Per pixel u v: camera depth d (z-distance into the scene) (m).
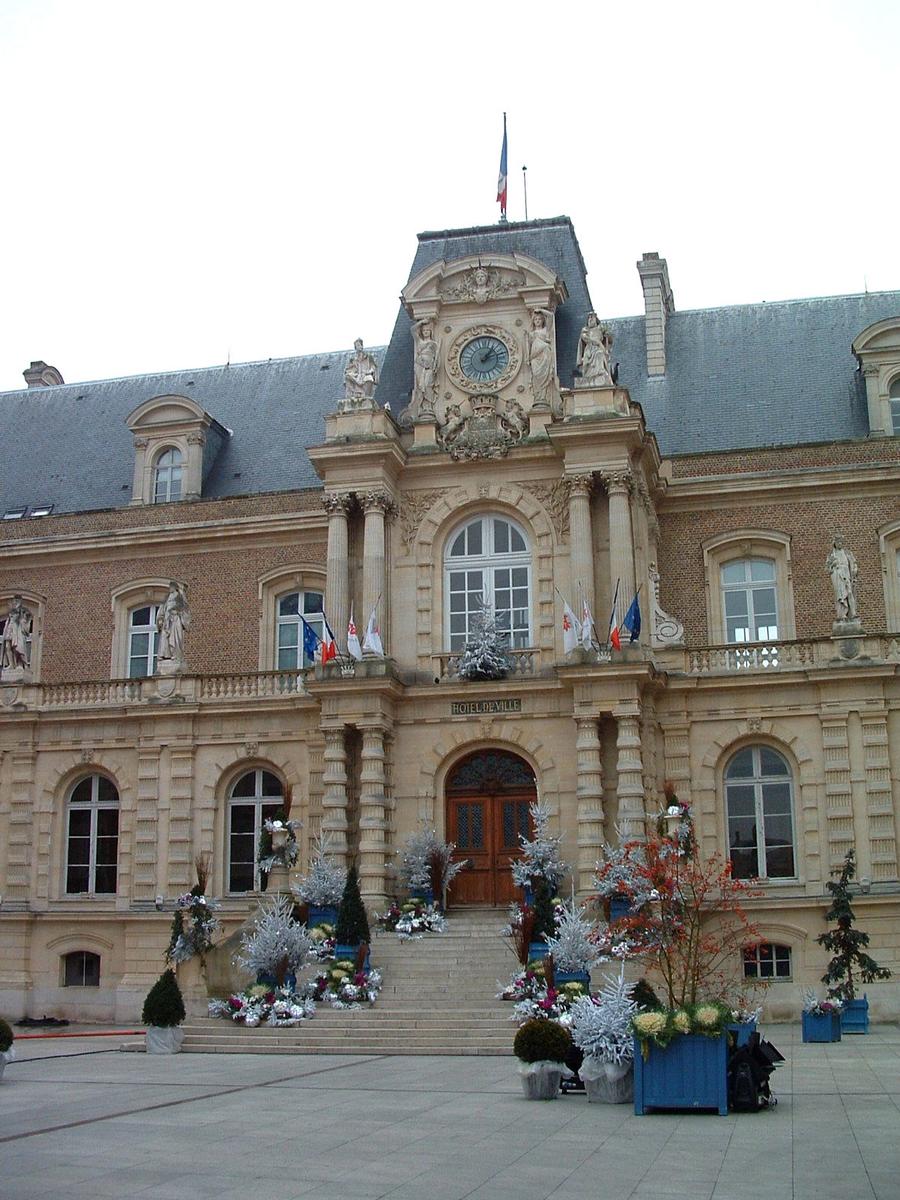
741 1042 17.48
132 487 44.22
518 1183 12.56
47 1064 24.19
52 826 39.00
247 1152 14.27
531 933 29.33
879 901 32.62
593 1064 18.14
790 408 40.78
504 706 35.31
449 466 37.28
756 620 38.41
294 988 28.92
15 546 43.53
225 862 37.78
